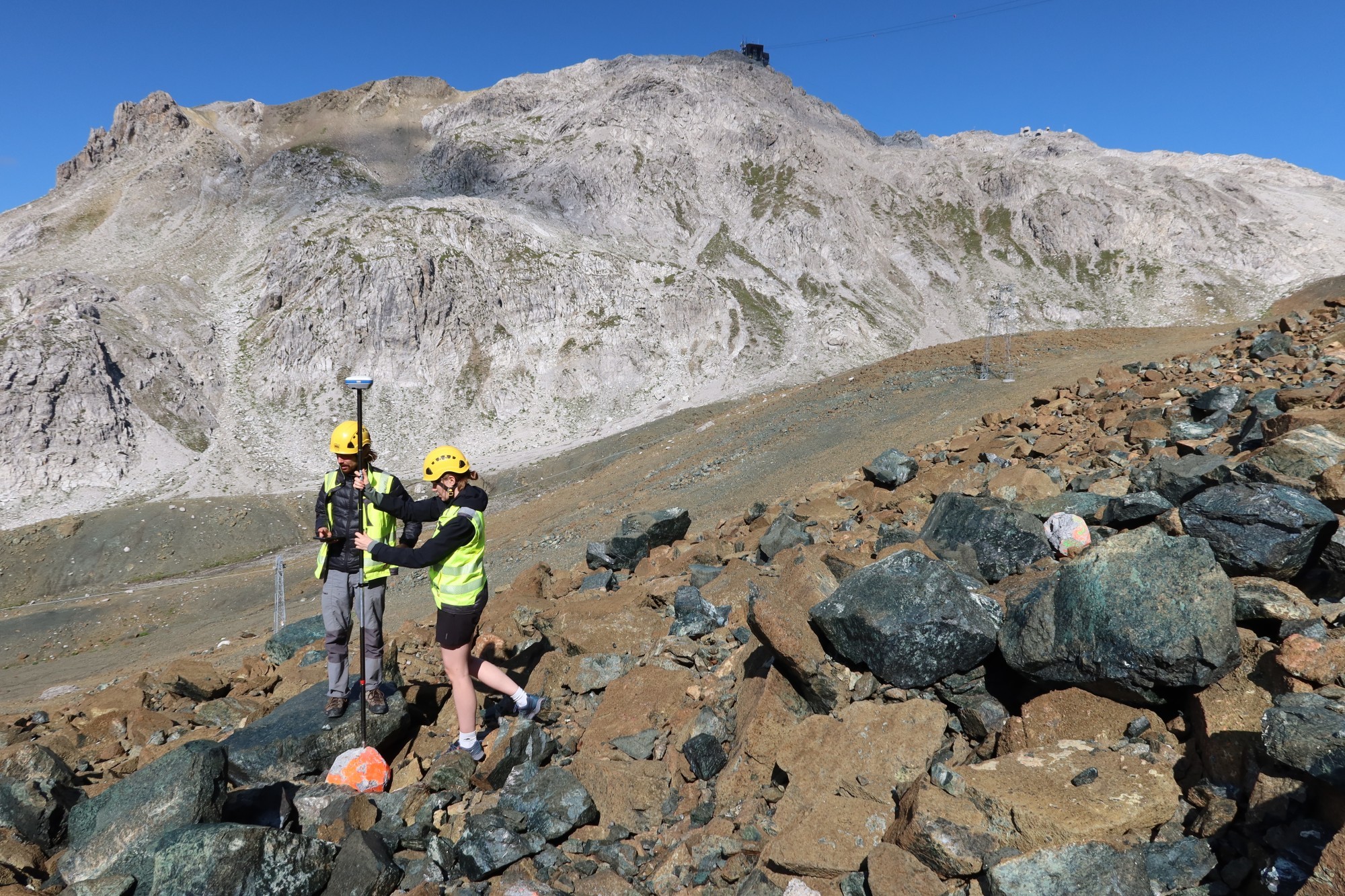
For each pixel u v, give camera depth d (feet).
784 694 14.80
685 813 13.65
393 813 14.34
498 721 17.61
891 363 123.13
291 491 440.86
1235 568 15.19
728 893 11.39
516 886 12.00
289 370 568.41
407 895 12.21
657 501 80.59
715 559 30.60
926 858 10.26
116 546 351.25
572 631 21.26
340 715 17.30
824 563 21.08
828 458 72.28
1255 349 48.29
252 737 16.99
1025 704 13.33
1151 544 13.25
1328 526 14.76
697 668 18.61
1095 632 12.71
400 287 593.83
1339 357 40.29
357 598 17.57
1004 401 73.61
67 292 568.00
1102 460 31.17
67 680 109.50
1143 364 56.49
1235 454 25.76
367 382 16.96
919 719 13.21
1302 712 9.91
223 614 211.61
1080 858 9.52
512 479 348.59
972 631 14.05
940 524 22.00
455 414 554.87
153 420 510.58
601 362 588.50
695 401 552.00
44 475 456.86
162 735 21.56
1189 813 10.44
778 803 12.59
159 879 11.33
